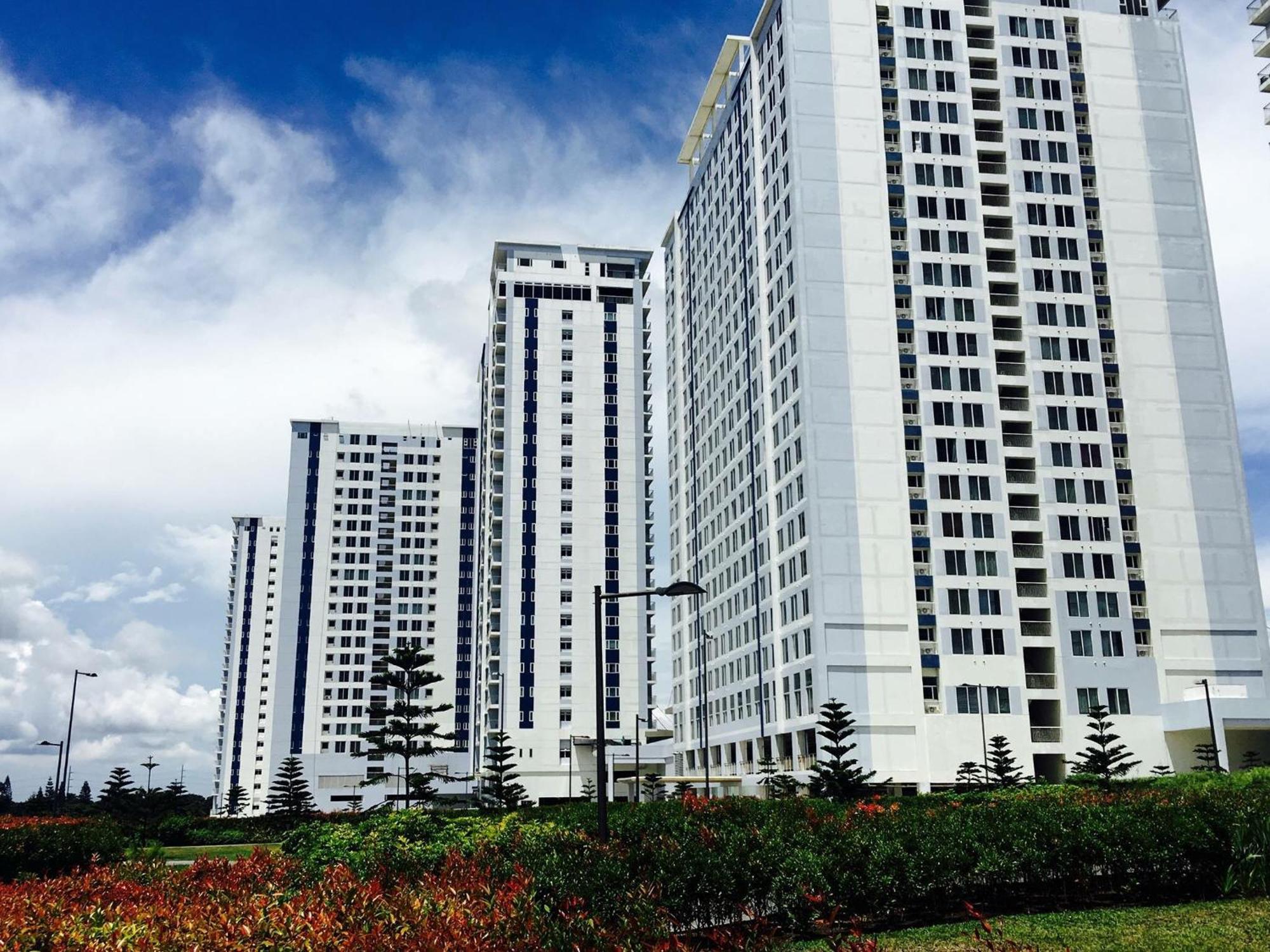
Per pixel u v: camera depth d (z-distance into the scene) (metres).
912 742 82.75
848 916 19.92
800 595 88.69
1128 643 88.31
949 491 88.44
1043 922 19.89
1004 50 100.00
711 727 113.50
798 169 93.69
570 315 153.50
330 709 184.38
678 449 135.50
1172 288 97.44
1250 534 93.12
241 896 16.03
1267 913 19.52
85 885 17.20
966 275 93.69
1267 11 68.19
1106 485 91.44
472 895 14.52
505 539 144.12
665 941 12.85
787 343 93.88
